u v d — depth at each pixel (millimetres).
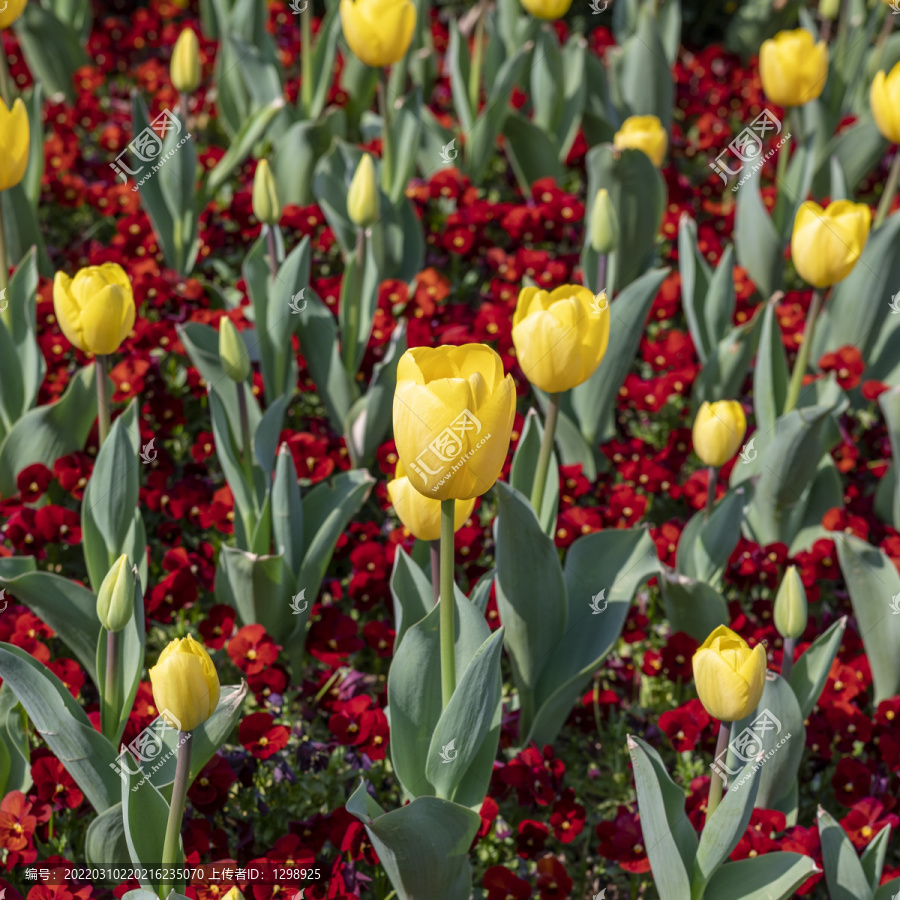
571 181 4715
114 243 3766
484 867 2377
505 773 2316
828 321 3494
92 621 2289
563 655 2389
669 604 2570
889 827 2080
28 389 2822
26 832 2062
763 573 2852
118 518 2240
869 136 4441
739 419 2428
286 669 2510
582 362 2088
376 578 2732
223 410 2486
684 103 5301
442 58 5582
